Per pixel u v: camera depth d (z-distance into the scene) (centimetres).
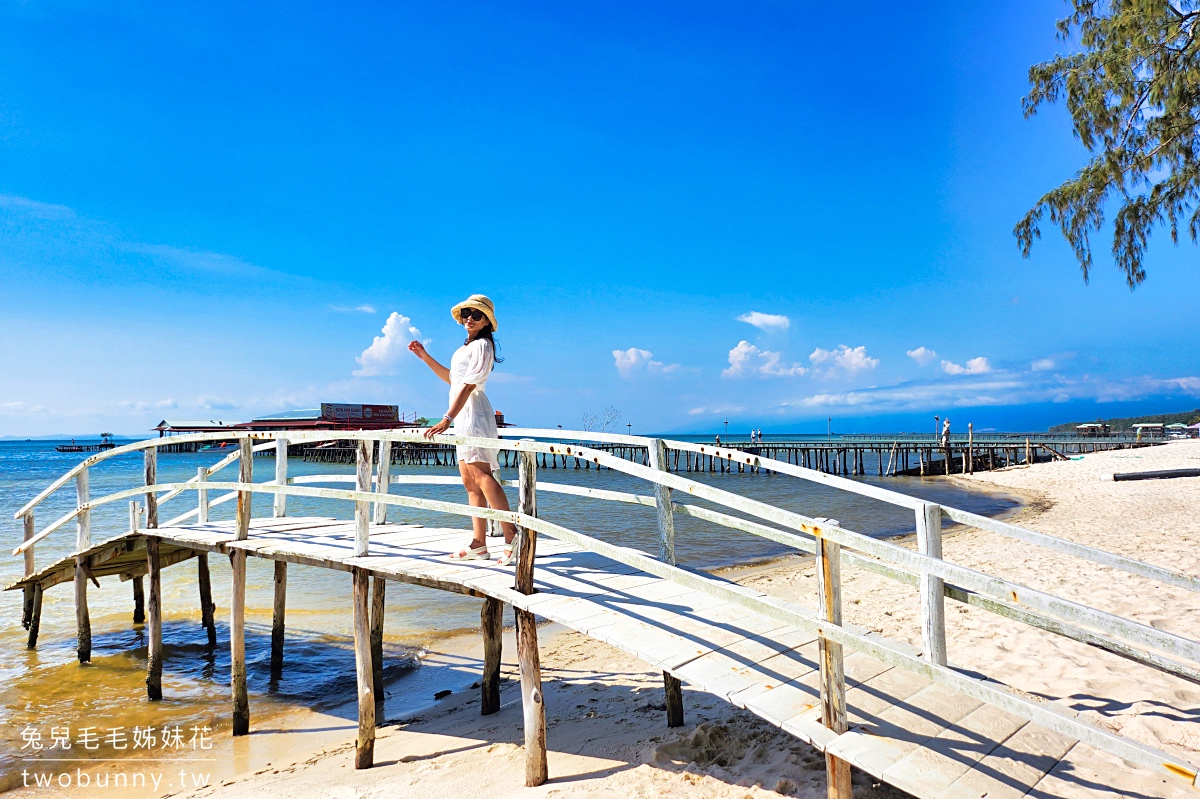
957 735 319
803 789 358
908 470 4219
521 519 421
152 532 679
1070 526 1436
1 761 532
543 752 409
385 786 437
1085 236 1193
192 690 692
